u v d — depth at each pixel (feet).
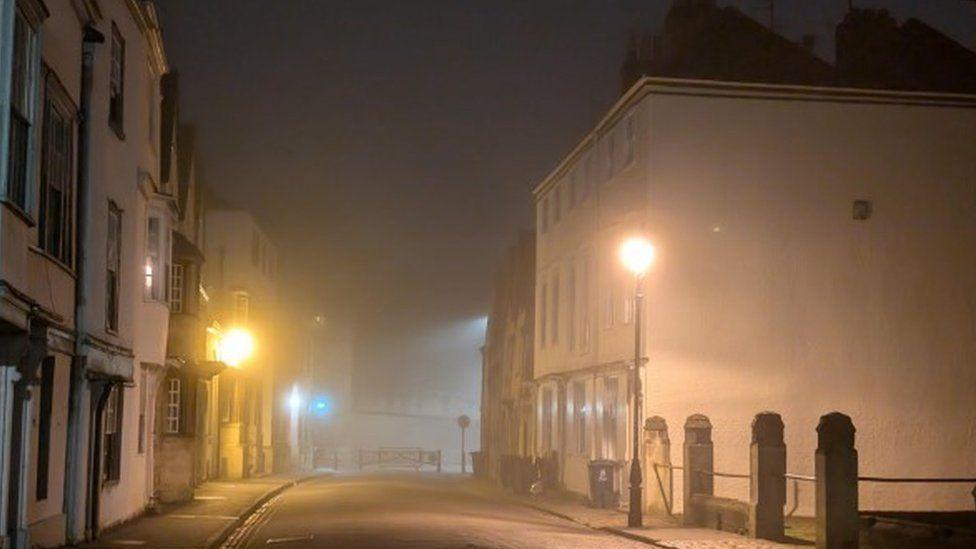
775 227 99.81
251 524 82.94
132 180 75.77
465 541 67.26
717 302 98.63
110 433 72.59
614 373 106.83
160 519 81.35
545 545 66.69
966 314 101.19
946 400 100.12
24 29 47.57
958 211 101.91
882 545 60.75
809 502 96.63
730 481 96.68
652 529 80.53
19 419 50.75
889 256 100.83
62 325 56.95
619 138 108.27
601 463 104.58
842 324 99.71
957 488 99.40
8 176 44.37
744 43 110.42
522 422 154.20
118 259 71.72
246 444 158.40
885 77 110.63
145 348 82.74
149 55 83.41
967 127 102.42
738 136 100.12
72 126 59.88
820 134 100.94
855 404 99.04
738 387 98.02
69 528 61.21
